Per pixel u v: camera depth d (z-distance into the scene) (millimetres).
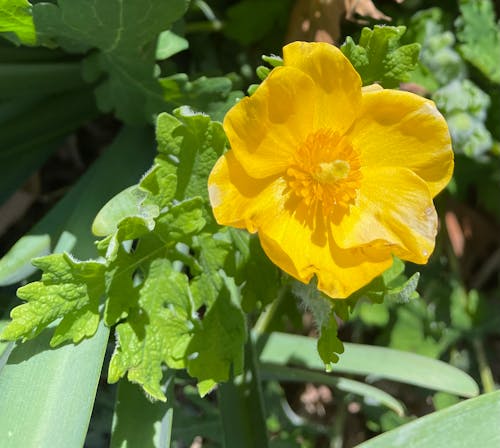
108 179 153
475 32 178
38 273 146
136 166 158
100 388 169
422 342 193
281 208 122
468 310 197
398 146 123
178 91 151
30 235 146
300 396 207
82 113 176
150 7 133
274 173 121
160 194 125
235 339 133
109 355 163
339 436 192
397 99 118
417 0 181
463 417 125
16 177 169
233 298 139
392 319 192
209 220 131
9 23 135
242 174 117
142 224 120
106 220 120
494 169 198
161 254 130
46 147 174
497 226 216
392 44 129
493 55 180
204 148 126
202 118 123
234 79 158
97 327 123
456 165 193
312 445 194
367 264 118
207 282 134
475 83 188
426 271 192
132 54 145
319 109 120
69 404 116
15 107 168
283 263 111
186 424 171
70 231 140
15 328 114
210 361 132
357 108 119
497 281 219
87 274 119
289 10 174
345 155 122
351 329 207
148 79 150
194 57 182
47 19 135
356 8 161
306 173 122
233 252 133
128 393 132
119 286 125
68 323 119
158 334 129
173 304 131
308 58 114
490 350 208
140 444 127
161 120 122
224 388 147
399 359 166
